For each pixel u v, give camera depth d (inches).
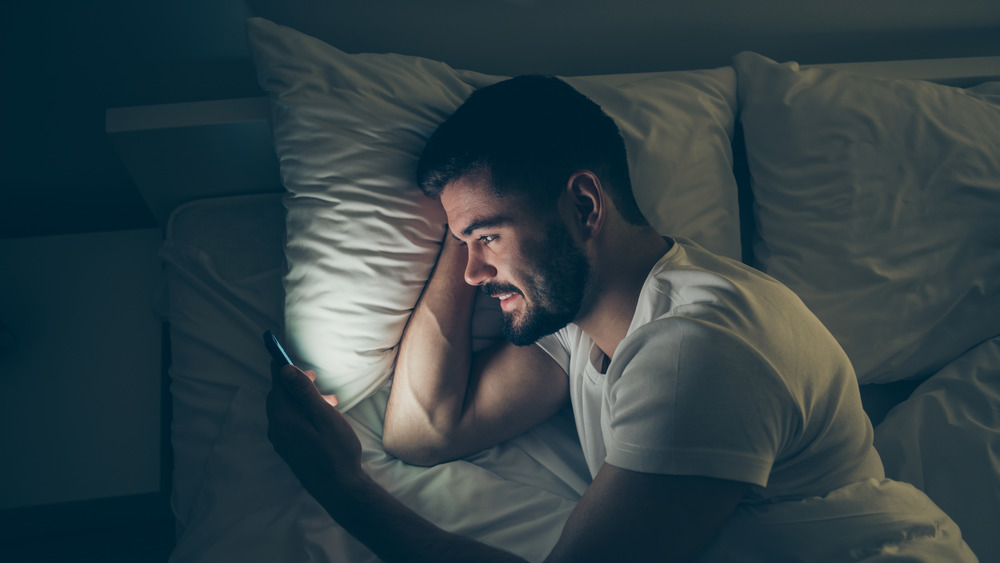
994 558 33.4
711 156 44.0
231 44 47.2
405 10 47.6
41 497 41.8
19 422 44.0
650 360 27.1
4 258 50.1
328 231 38.0
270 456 39.0
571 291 31.0
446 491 36.5
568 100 31.2
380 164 38.2
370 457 38.6
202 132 45.0
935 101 44.3
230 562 34.3
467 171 30.4
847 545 27.5
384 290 38.3
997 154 42.7
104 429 44.3
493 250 31.4
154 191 48.4
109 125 44.0
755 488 28.4
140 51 46.4
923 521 28.7
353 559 34.3
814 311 40.8
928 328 40.8
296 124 38.8
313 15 46.9
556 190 30.0
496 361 38.9
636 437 26.2
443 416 37.8
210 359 43.1
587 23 50.4
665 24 51.4
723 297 27.8
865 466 30.3
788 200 43.1
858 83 44.9
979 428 36.3
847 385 29.7
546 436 40.1
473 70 51.8
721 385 25.4
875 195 41.8
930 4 52.7
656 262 31.3
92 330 47.7
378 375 40.0
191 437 41.3
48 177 52.4
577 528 27.0
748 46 53.6
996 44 55.4
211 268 45.1
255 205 49.1
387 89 39.6
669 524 25.6
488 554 29.2
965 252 41.2
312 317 38.1
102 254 51.1
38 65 45.6
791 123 44.0
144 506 45.2
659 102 43.9
